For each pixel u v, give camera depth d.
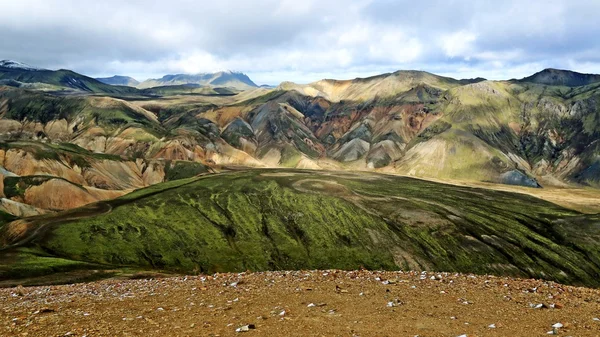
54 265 76.25
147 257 114.00
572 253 134.62
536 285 24.72
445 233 137.25
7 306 21.94
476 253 128.38
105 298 23.06
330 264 120.88
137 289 26.34
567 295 22.14
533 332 15.58
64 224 122.50
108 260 108.38
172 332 15.80
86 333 15.85
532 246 134.88
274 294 21.78
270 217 144.25
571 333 15.41
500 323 16.69
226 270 114.06
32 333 15.96
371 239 132.25
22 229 121.00
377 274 27.84
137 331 16.00
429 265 122.25
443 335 15.19
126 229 126.19
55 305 21.31
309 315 17.72
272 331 15.60
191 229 132.12
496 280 25.88
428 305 19.41
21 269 70.44
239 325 16.47
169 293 23.56
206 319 17.48
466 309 18.84
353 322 16.69
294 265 119.75
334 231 136.38
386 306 19.16
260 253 124.00
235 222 140.25
